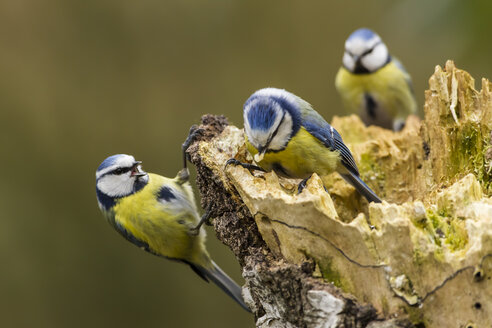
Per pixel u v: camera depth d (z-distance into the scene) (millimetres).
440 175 6641
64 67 12430
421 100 13055
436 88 6594
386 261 4500
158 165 12609
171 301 12344
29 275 12016
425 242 4402
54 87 12406
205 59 12766
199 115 12750
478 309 4371
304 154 5934
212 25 12766
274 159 5953
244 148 6164
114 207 7102
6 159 12289
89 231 12336
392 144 7758
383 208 4574
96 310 12164
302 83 12969
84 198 12398
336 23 12961
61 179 12391
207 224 6602
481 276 4336
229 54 12844
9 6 12242
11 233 12070
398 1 12547
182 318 12297
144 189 7008
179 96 12727
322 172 6176
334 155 6227
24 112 12359
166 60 12672
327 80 12992
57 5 12359
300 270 4812
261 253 5270
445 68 6641
